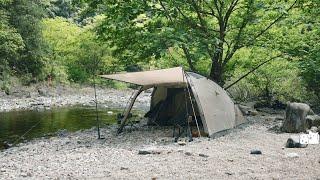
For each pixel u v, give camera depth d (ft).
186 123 51.06
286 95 79.46
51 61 148.46
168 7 58.29
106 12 59.47
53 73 145.48
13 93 117.91
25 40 136.46
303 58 63.52
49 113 81.51
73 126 62.44
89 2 61.16
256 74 77.56
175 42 51.70
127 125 57.26
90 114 79.61
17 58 132.98
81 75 156.35
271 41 64.13
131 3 56.18
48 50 145.07
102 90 147.84
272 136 43.83
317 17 63.87
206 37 59.06
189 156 34.19
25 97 115.14
